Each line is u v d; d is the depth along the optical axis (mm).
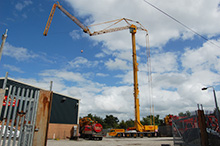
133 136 35719
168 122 41344
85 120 31922
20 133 5410
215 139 9680
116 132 37125
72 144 17453
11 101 5398
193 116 10219
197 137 9688
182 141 10836
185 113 10844
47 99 6211
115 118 111250
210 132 9703
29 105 5762
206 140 9227
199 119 9523
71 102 30734
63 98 27844
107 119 104438
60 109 27609
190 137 10258
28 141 5441
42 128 5871
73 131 29344
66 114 28859
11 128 5285
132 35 42844
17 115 5473
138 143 19359
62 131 27125
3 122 5184
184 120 10836
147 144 17891
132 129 37469
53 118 25859
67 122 28750
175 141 11648
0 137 5043
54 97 26766
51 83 6551
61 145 16047
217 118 10117
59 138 26219
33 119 5742
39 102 6012
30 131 5586
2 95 5211
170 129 39719
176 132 11656
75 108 31484
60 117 27328
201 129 9297
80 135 31219
